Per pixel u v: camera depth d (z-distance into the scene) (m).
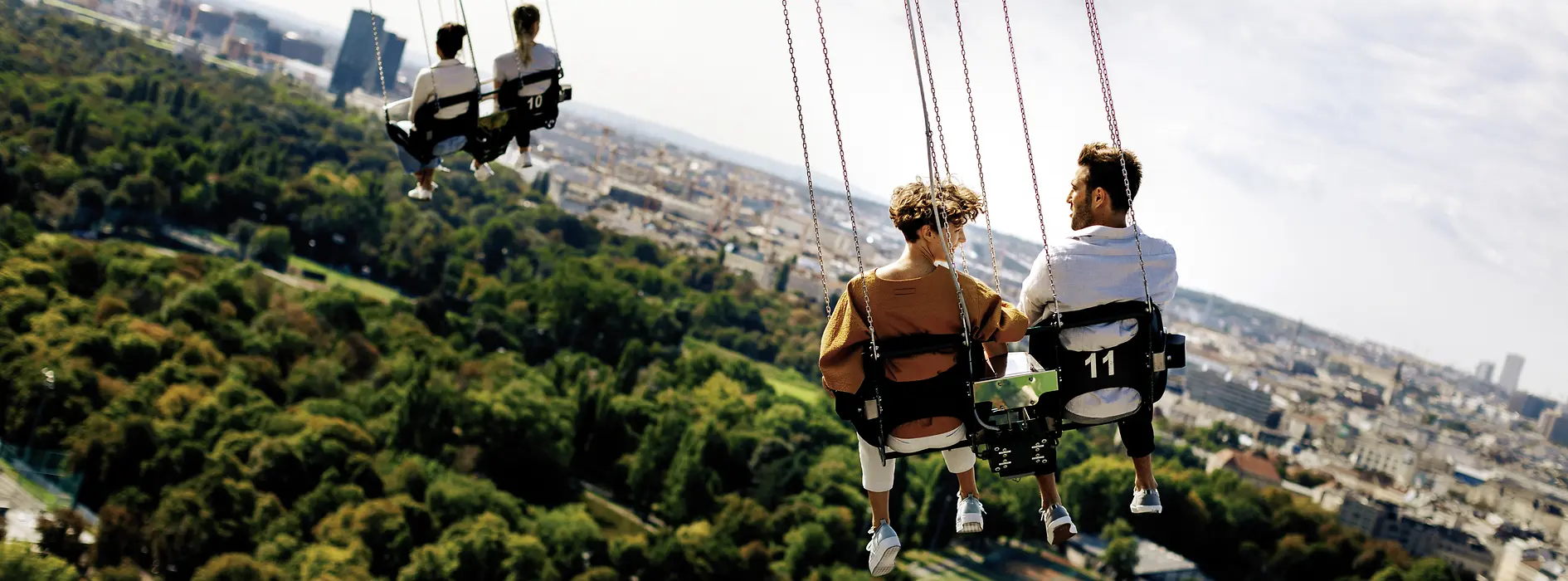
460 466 134.50
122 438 96.81
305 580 86.75
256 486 103.94
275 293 188.62
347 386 153.75
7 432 99.81
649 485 151.12
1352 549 187.62
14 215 165.75
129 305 149.25
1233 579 189.50
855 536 150.62
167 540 87.56
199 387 119.75
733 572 123.88
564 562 115.75
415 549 101.25
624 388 199.00
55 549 82.19
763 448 165.00
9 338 114.44
